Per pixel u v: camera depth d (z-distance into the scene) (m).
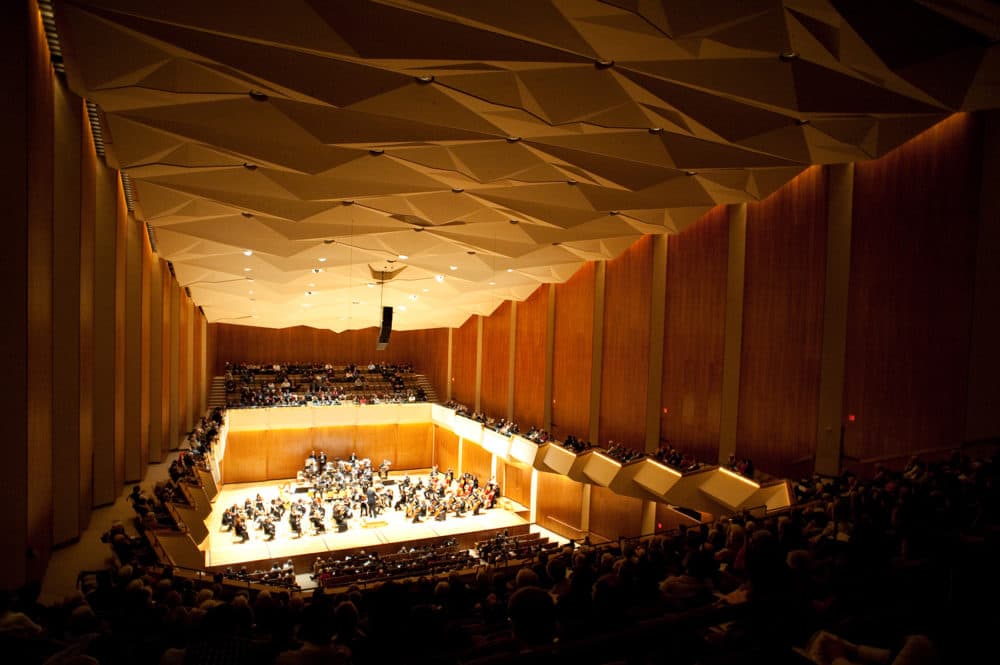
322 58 6.85
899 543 4.77
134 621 4.93
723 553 5.53
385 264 19.64
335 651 3.12
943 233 12.38
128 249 14.69
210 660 3.11
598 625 2.49
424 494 23.75
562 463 19.92
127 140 9.26
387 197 12.91
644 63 6.71
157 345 17.83
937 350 12.41
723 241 17.06
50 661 3.07
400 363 33.75
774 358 15.66
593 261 21.52
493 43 6.18
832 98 7.35
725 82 6.98
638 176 11.28
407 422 29.72
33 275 7.55
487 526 21.81
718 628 2.96
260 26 5.64
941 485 7.30
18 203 7.16
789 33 5.70
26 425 7.41
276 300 22.91
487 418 25.91
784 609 1.83
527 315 25.02
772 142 9.13
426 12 5.36
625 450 19.12
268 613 4.18
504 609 5.73
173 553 10.66
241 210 13.20
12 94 7.00
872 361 13.59
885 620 2.33
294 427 27.61
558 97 7.41
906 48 6.10
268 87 6.98
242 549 18.83
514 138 9.77
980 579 2.48
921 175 12.80
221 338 31.02
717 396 17.09
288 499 23.95
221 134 9.17
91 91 7.29
